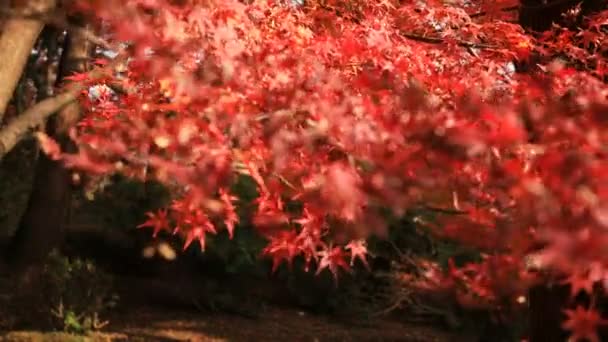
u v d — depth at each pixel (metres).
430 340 9.13
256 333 9.16
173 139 2.54
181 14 2.55
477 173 2.19
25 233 9.12
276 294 10.57
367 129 2.27
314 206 2.71
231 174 2.54
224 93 2.60
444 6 4.72
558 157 2.00
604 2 5.16
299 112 2.53
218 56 2.69
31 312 8.09
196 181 2.49
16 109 10.72
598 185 1.94
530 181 2.04
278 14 3.67
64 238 10.23
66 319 8.00
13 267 8.90
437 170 2.17
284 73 2.74
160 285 10.13
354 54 3.25
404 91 2.42
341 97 2.58
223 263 10.36
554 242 1.86
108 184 10.38
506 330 8.30
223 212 3.43
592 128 2.11
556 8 5.29
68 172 9.33
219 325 9.33
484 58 4.20
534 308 5.11
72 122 8.26
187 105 2.63
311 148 2.41
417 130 2.18
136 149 2.59
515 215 2.17
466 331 8.70
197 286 10.17
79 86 3.03
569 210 1.97
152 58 2.51
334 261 3.48
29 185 11.37
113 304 8.84
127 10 2.37
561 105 2.26
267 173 3.08
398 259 9.33
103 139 2.58
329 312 10.31
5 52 3.46
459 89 2.95
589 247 1.82
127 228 10.38
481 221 2.32
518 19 5.62
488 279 2.69
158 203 10.12
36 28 3.55
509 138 2.07
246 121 2.51
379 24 4.10
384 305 10.07
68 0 2.72
